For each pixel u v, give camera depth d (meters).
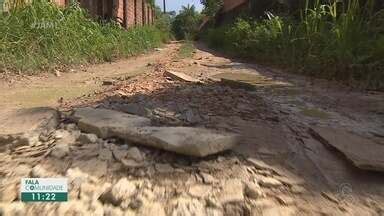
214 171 2.12
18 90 5.00
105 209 1.80
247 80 5.93
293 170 2.28
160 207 1.82
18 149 2.41
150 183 1.99
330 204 1.97
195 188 1.96
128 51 12.14
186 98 3.92
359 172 2.32
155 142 2.26
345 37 6.11
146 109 3.23
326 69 6.41
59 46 7.59
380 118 3.56
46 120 2.82
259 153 2.43
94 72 7.37
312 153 2.56
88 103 3.80
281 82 5.79
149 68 8.29
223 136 2.35
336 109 3.89
